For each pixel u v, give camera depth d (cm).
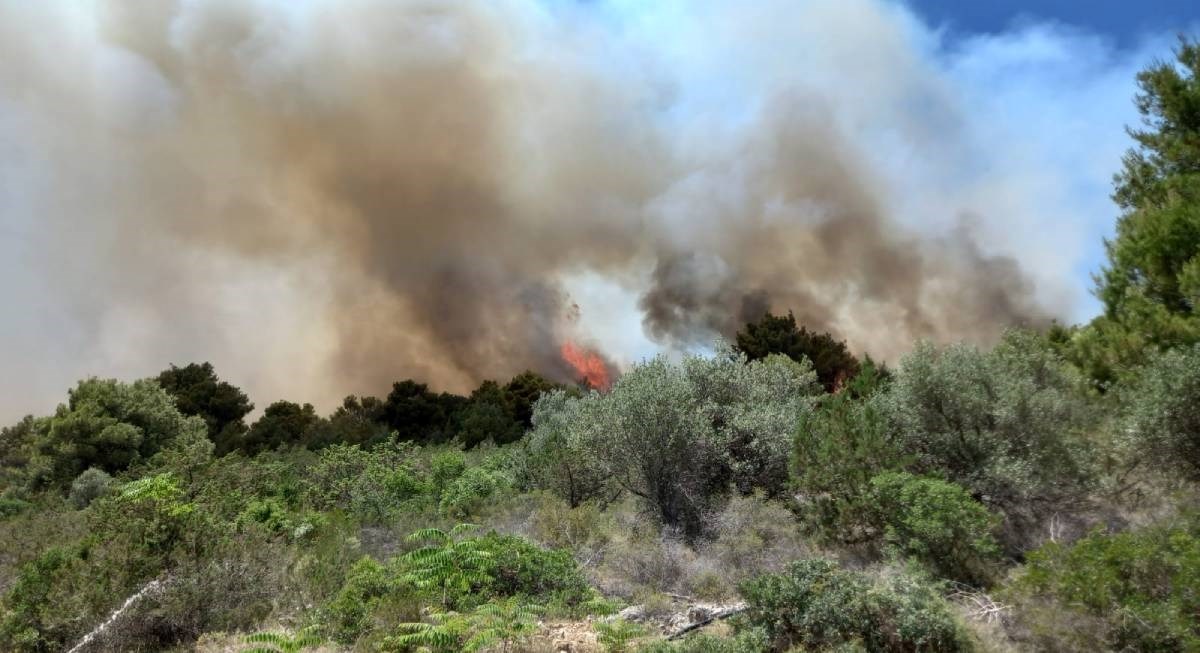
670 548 1057
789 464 1124
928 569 802
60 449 2900
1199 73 1398
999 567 816
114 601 778
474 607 806
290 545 1127
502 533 1179
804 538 1067
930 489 843
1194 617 575
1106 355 1270
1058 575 647
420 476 1844
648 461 1342
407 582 836
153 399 3388
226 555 875
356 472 1842
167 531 862
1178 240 1215
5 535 1305
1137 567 625
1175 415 911
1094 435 1048
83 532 1238
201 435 3547
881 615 638
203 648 756
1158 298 1257
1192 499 819
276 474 1805
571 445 1559
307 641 693
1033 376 1208
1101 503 960
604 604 802
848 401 1175
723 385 1620
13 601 782
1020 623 656
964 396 1052
